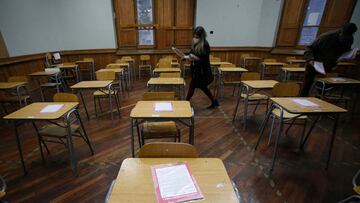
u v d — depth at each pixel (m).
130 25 6.45
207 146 2.40
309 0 5.88
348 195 1.67
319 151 2.32
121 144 2.46
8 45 4.30
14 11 4.48
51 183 1.79
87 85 2.83
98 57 6.43
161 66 4.61
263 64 5.16
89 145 2.21
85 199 1.62
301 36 6.25
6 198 1.63
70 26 5.92
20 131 2.80
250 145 2.43
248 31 6.83
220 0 6.47
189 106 1.87
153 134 1.86
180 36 6.83
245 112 2.83
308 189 1.73
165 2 6.41
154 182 0.88
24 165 1.88
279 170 1.97
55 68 4.45
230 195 0.82
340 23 5.51
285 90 2.48
